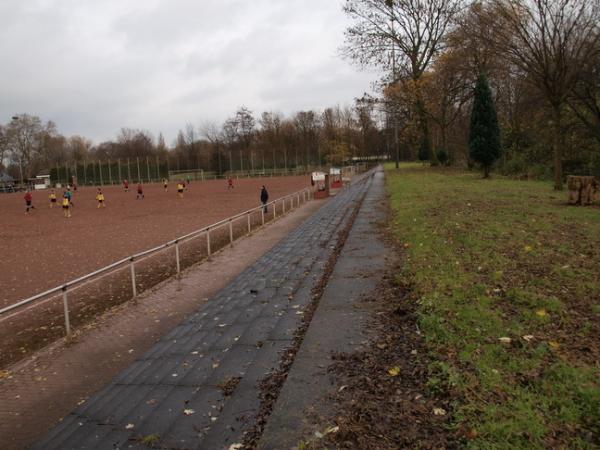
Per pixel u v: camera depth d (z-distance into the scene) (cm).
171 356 586
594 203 1260
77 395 554
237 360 507
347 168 5812
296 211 2375
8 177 10050
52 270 1339
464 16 2727
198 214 2716
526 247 770
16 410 525
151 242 1747
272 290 823
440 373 369
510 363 375
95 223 2552
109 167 9306
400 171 3994
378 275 711
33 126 10906
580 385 335
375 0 3484
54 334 818
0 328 866
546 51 1620
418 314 501
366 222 1340
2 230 2408
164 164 9250
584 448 271
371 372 392
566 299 526
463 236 884
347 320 524
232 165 9019
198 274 1148
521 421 296
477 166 3186
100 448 374
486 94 2448
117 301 988
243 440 336
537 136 2784
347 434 304
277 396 392
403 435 299
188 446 348
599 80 1972
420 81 3422
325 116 9944
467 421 304
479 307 504
